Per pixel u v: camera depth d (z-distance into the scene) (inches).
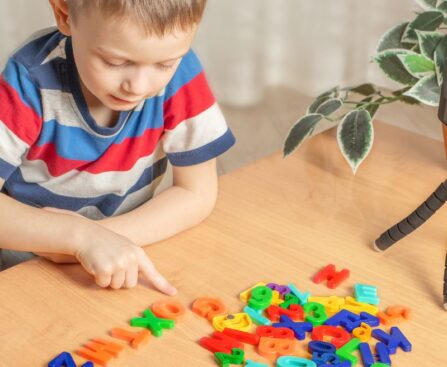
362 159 46.6
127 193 46.9
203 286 37.4
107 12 31.9
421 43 46.8
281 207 44.4
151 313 34.9
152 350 32.9
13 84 39.4
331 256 40.2
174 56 34.2
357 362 32.7
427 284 38.3
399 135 53.6
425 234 42.5
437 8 49.6
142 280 37.6
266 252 40.3
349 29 85.1
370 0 82.4
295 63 89.9
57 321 34.4
